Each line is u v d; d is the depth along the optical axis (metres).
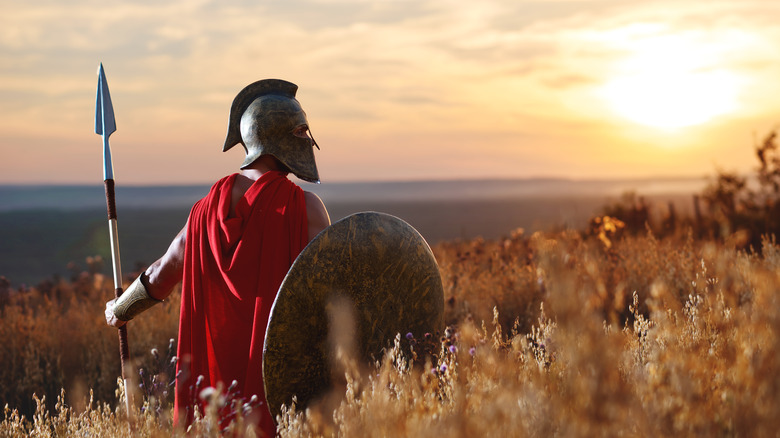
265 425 3.38
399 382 2.67
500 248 10.69
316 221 3.78
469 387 2.64
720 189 13.67
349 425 2.37
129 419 3.18
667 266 6.56
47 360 7.18
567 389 2.14
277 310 3.27
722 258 2.84
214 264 3.65
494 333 3.23
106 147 4.41
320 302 3.35
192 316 3.68
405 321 3.59
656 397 2.21
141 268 11.78
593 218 11.55
